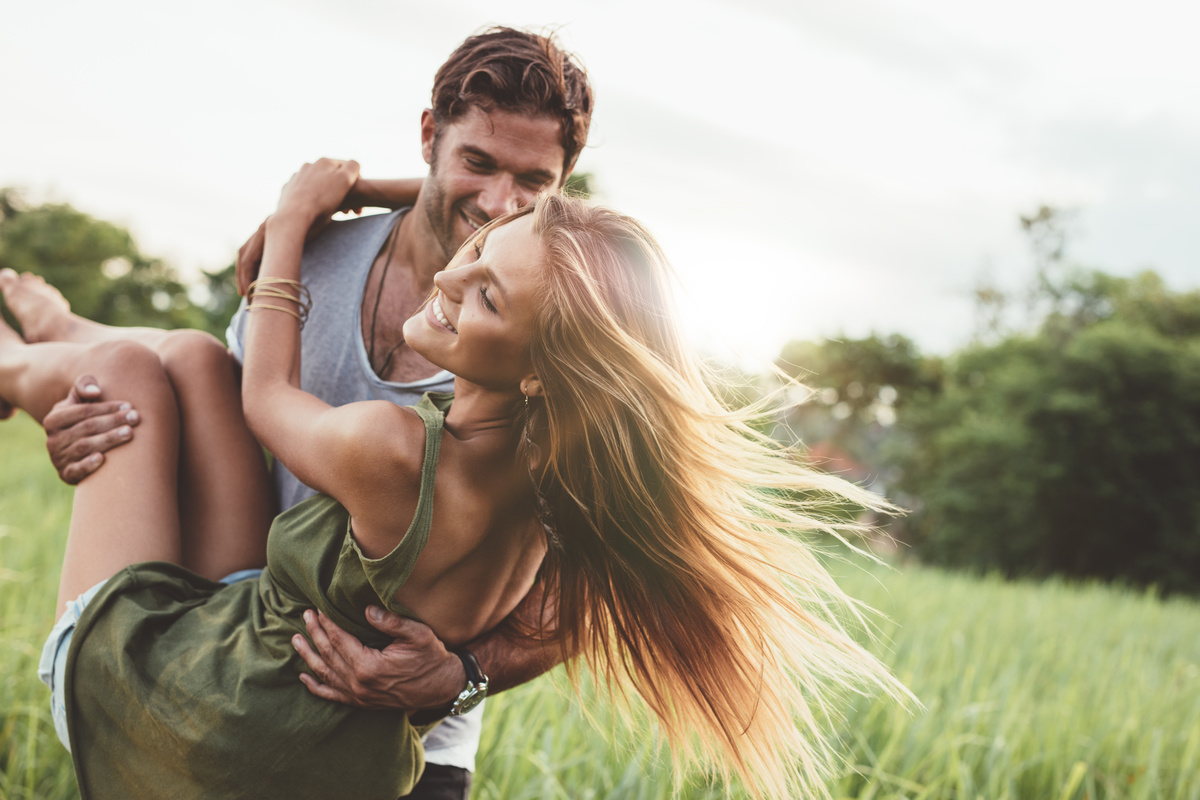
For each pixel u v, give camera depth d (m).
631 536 1.36
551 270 1.25
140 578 1.44
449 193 1.71
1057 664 5.44
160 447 1.58
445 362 1.30
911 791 2.88
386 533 1.25
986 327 42.09
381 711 1.36
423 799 1.64
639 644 1.49
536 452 1.32
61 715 1.46
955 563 28.02
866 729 3.15
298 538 1.33
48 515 6.20
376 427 1.23
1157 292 33.12
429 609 1.36
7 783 2.44
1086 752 3.42
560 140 1.73
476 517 1.31
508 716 2.84
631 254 1.30
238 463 1.67
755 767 1.54
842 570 8.03
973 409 32.47
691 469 1.33
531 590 1.62
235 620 1.42
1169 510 25.73
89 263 56.19
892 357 42.62
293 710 1.31
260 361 1.47
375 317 1.81
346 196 1.89
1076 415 25.95
